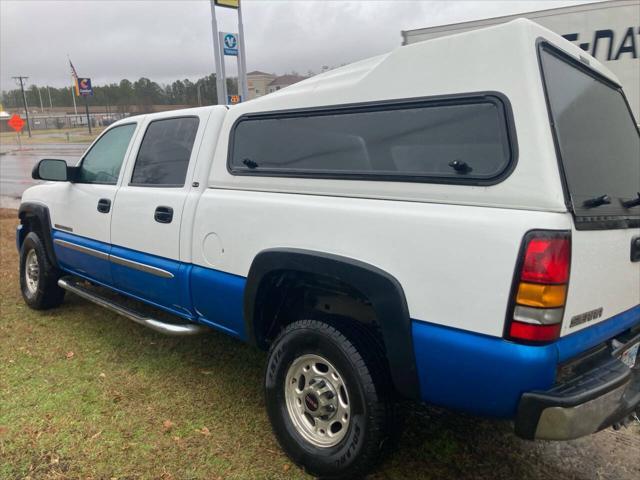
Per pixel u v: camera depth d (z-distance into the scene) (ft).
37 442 9.85
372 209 8.02
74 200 14.78
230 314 10.36
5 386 12.05
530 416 6.77
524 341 6.68
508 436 10.45
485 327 6.91
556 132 7.08
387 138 8.31
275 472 9.14
